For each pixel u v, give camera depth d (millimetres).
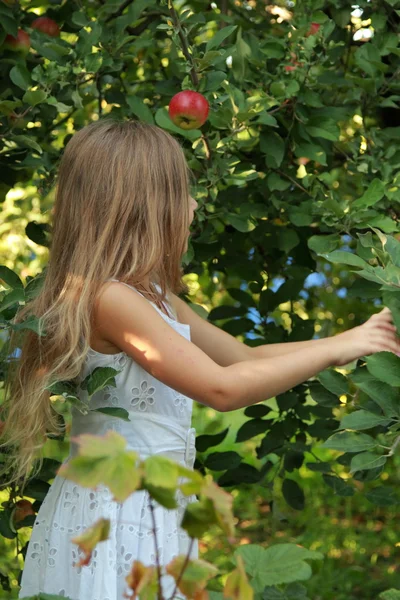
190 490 665
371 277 1356
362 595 3188
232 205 2199
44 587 1432
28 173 2383
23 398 1521
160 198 1495
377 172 2010
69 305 1433
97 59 1938
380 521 4098
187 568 771
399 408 1354
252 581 910
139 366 1448
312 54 1984
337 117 2051
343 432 1362
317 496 4352
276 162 1995
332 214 1791
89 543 693
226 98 1845
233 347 1722
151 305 1413
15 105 1871
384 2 2141
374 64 2025
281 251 2396
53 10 2320
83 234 1471
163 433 1472
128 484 635
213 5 2615
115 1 2252
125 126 1540
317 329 3283
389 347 1438
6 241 3912
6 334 1654
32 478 1812
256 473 2273
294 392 2205
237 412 5363
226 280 3000
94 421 1469
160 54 2680
